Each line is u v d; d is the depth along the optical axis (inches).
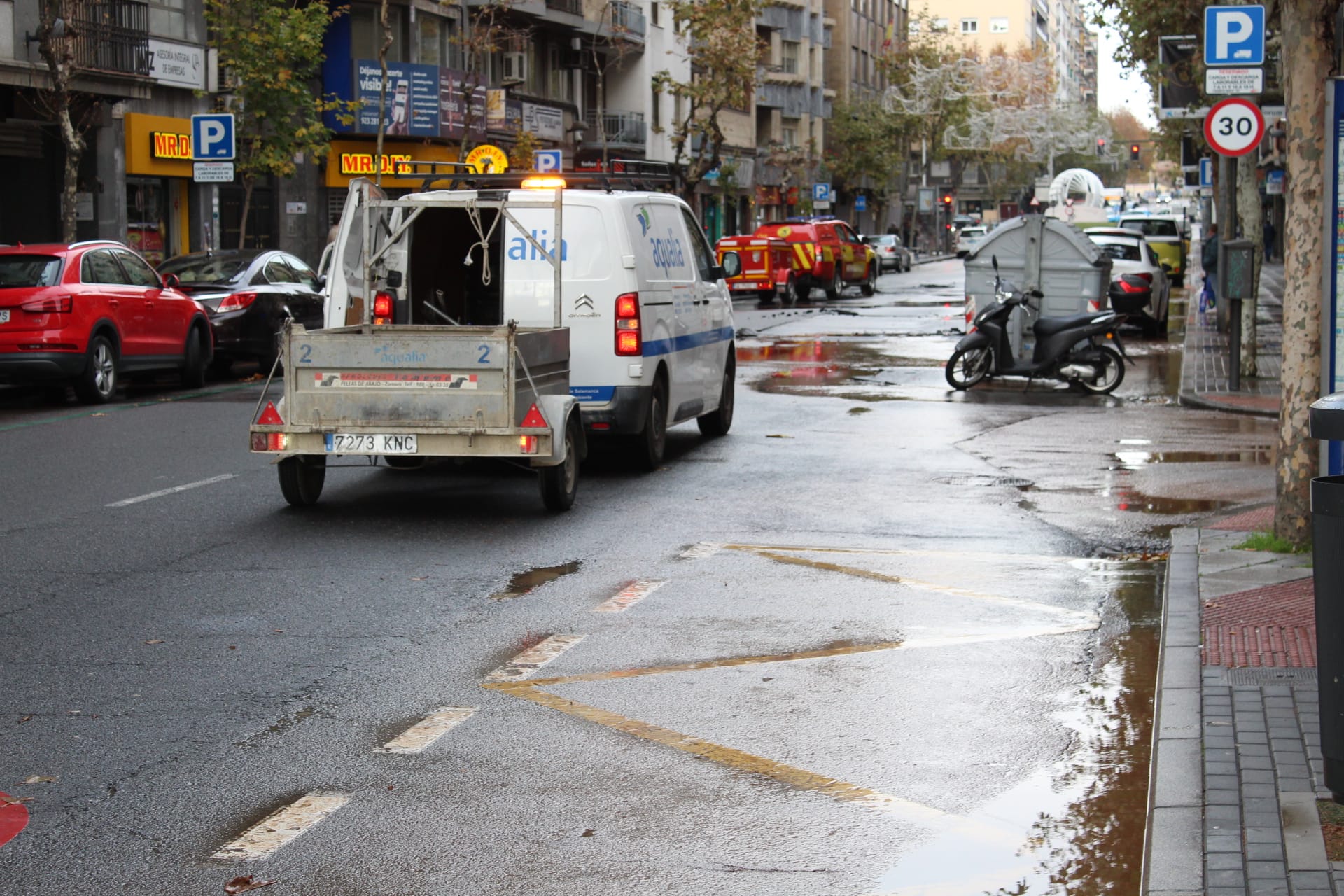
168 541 406.6
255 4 1331.2
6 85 1151.0
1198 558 372.5
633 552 396.2
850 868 195.0
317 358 431.2
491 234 486.0
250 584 356.5
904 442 610.9
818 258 1750.7
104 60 1244.5
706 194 2947.8
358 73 1754.4
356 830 207.5
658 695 271.0
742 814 213.8
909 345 1116.5
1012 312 807.7
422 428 427.8
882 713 260.5
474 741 245.4
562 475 447.8
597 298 505.4
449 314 529.3
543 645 304.0
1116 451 580.7
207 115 1033.5
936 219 4183.1
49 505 459.8
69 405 747.4
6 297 716.7
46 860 197.2
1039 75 3998.5
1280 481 381.7
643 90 2556.6
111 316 749.9
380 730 250.7
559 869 194.4
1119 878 191.3
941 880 191.3
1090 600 343.9
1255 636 295.9
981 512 455.2
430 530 424.8
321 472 464.1
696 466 546.6
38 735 247.6
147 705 263.9
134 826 208.7
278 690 273.3
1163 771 220.7
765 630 316.2
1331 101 358.9
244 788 223.5
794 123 3553.2
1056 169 4490.7
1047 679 281.4
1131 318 1178.6
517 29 2108.8
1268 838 191.9
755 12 2237.9
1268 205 2583.7
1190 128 1253.7
